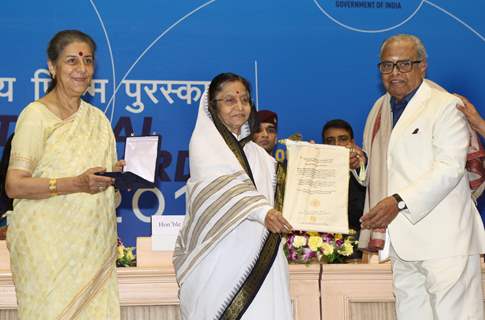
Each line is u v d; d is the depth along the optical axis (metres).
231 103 4.07
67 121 3.87
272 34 6.78
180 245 4.13
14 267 3.83
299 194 4.04
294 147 4.14
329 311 4.65
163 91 6.70
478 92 6.85
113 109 6.64
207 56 6.73
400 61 4.15
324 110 6.79
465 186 4.18
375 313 4.68
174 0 6.72
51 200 3.79
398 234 4.13
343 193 4.04
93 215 3.85
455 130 4.05
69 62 3.85
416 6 6.88
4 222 5.21
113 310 3.92
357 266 4.66
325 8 6.83
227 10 6.76
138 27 6.68
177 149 6.69
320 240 4.76
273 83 6.76
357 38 6.84
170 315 4.58
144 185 3.70
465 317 4.00
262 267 3.95
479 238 4.18
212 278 3.94
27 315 3.75
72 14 6.59
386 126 4.32
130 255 4.75
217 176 3.93
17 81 6.51
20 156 3.75
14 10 6.52
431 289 4.03
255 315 3.91
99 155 3.90
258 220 3.85
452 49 6.86
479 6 6.88
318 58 6.81
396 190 4.10
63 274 3.77
